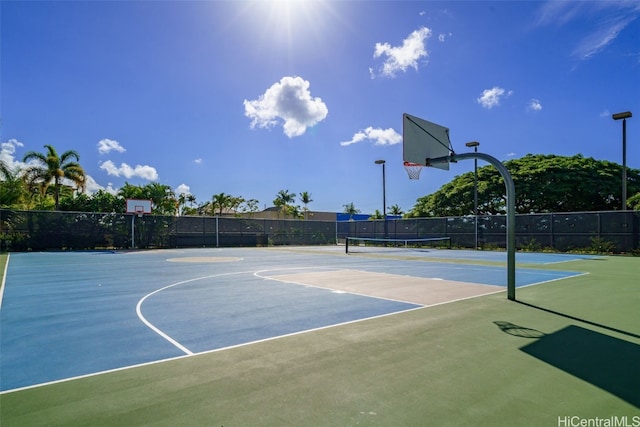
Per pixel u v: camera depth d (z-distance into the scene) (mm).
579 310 6719
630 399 3234
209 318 6215
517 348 4602
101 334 5312
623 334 5199
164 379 3688
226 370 3920
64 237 24953
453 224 28297
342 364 4074
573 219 22328
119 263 16469
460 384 3539
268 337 5102
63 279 11180
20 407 3111
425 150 10477
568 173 32688
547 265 15328
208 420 2889
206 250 27125
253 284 10016
